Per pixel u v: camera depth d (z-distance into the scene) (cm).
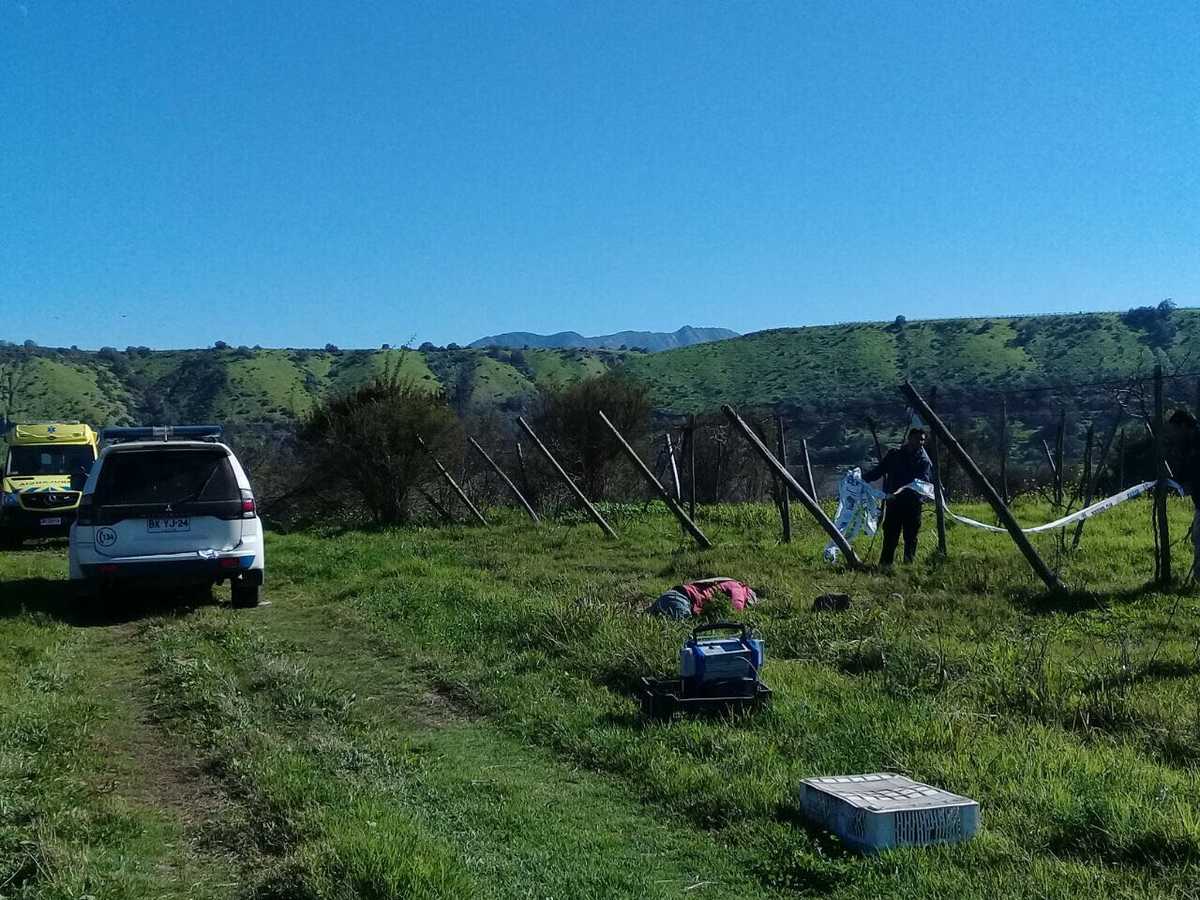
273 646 913
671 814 520
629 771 577
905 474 1241
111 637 1001
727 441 2277
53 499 2042
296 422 2169
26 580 1375
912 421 1285
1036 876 416
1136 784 504
